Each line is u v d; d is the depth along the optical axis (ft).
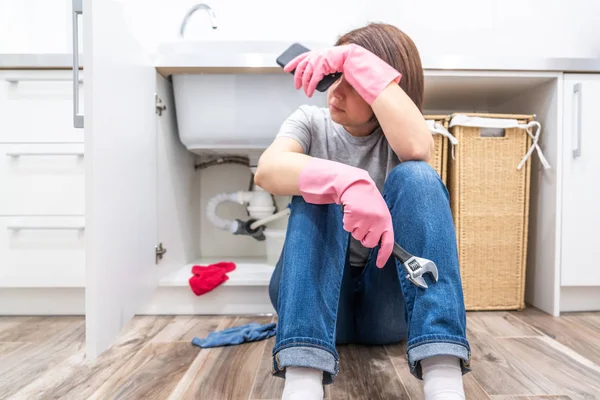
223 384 2.43
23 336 3.40
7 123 3.77
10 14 5.26
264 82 4.21
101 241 2.63
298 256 1.87
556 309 3.96
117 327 2.88
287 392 1.71
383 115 2.06
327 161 1.94
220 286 4.03
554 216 3.98
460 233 4.01
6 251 3.82
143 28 5.42
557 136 3.96
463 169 4.01
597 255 3.96
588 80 3.97
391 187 2.05
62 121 3.77
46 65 3.69
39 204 3.79
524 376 2.54
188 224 5.08
